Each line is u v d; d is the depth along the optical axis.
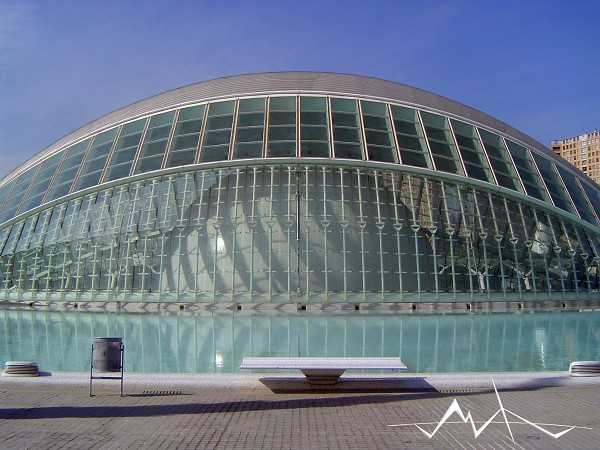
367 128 39.56
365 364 15.13
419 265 36.22
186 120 41.09
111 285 36.84
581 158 167.25
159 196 37.69
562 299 37.53
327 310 34.34
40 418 12.55
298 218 36.12
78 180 40.81
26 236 40.22
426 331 26.80
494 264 37.22
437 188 37.94
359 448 10.70
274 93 41.62
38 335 26.03
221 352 21.88
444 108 42.66
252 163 37.31
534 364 19.53
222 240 36.41
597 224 41.88
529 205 39.47
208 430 11.73
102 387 15.20
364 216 36.59
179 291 35.94
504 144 42.41
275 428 11.86
